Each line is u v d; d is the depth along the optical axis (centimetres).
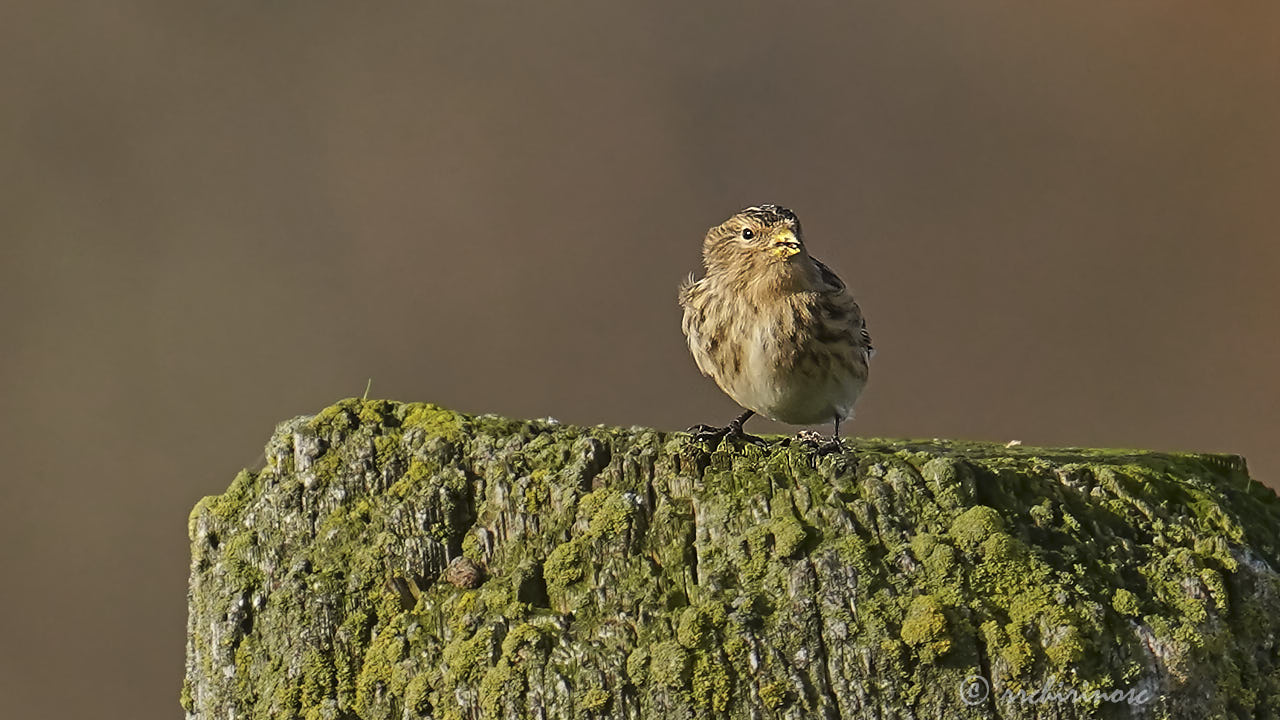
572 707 808
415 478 870
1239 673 841
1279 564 890
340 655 848
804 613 809
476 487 869
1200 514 883
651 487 851
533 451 870
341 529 865
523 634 821
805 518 832
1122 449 1048
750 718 797
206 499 889
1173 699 814
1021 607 809
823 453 857
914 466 854
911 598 808
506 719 813
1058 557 832
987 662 802
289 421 898
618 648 816
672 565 833
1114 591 827
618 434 873
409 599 854
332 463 876
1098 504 877
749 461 849
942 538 823
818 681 800
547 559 845
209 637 868
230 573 868
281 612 853
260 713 850
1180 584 841
